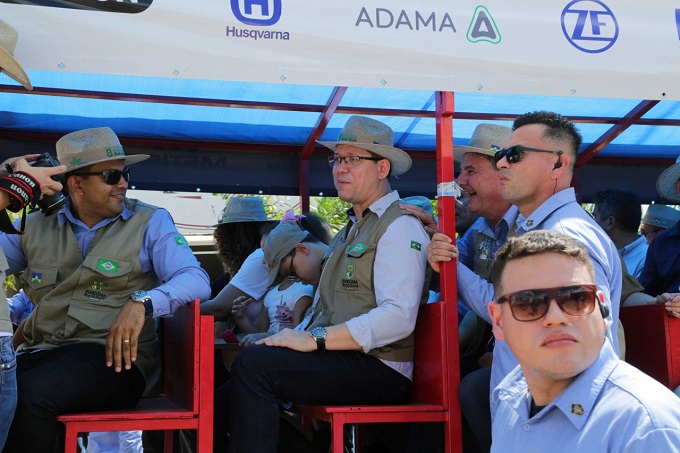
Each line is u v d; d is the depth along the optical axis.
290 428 4.02
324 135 5.16
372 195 3.74
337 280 3.62
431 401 3.37
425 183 5.55
